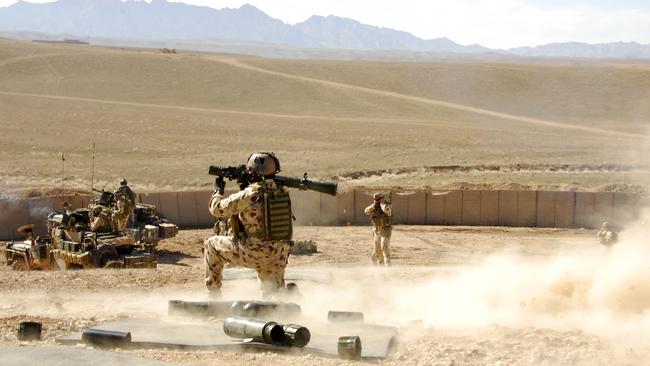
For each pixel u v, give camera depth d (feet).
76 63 369.09
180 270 47.34
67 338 22.81
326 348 21.83
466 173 170.60
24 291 37.78
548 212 119.34
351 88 355.15
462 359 20.49
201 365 19.97
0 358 18.93
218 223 40.83
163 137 221.66
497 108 330.54
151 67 371.15
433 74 397.80
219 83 347.77
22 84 322.96
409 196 123.34
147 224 88.33
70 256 71.56
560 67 425.28
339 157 191.52
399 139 226.58
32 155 185.26
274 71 402.52
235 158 190.90
